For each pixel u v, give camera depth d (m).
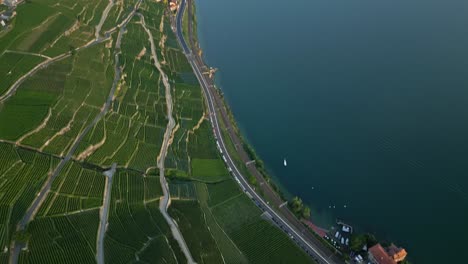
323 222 182.75
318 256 164.50
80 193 162.12
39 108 185.12
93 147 181.50
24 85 194.25
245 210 179.50
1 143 168.12
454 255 169.25
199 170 193.62
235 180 193.25
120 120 198.62
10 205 148.25
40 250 138.50
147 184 176.38
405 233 177.50
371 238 171.12
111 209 160.75
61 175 165.12
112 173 175.12
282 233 171.88
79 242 145.12
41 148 171.75
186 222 165.62
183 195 177.75
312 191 197.25
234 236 168.00
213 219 172.75
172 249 152.88
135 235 153.62
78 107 194.62
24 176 159.88
